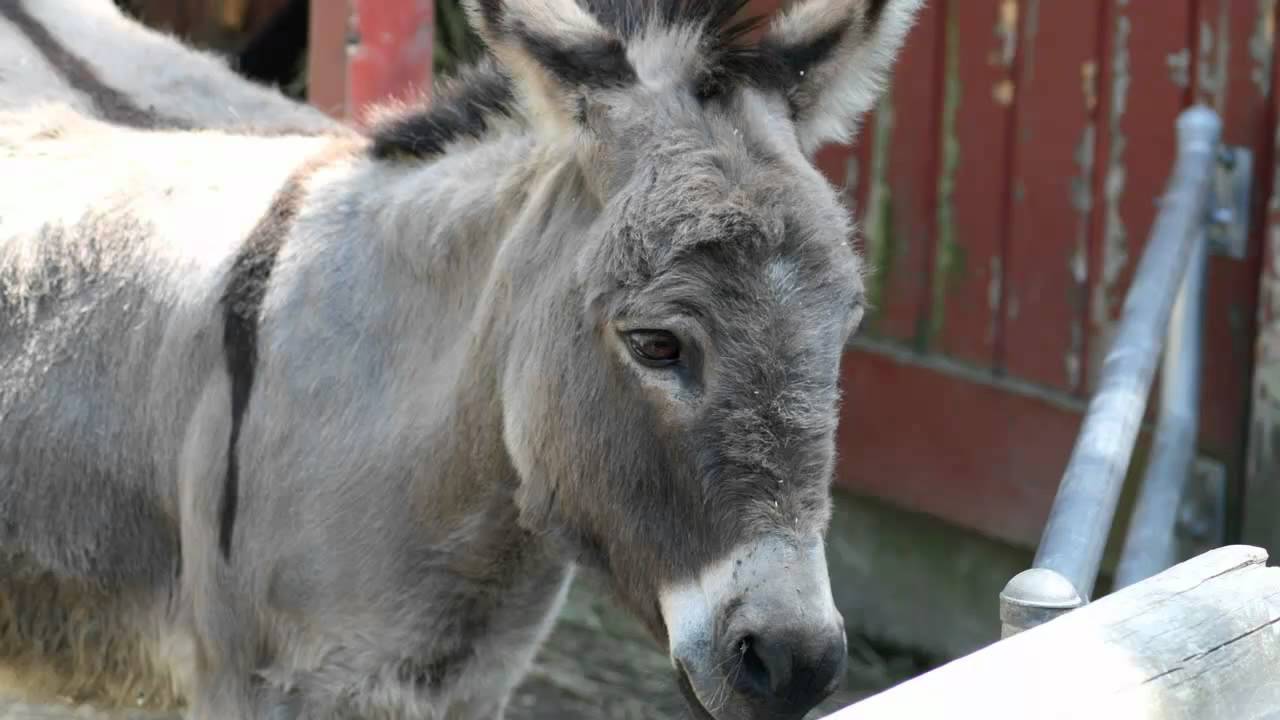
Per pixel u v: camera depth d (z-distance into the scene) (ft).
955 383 18.83
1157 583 8.15
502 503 10.41
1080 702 6.93
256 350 11.02
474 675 11.21
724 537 8.58
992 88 18.28
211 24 24.70
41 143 12.82
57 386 11.75
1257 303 16.11
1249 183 15.99
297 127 13.37
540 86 9.39
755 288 8.44
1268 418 15.90
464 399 10.21
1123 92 17.04
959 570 19.16
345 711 11.12
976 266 18.71
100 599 12.00
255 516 10.96
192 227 11.65
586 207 9.36
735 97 9.21
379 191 11.17
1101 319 17.51
